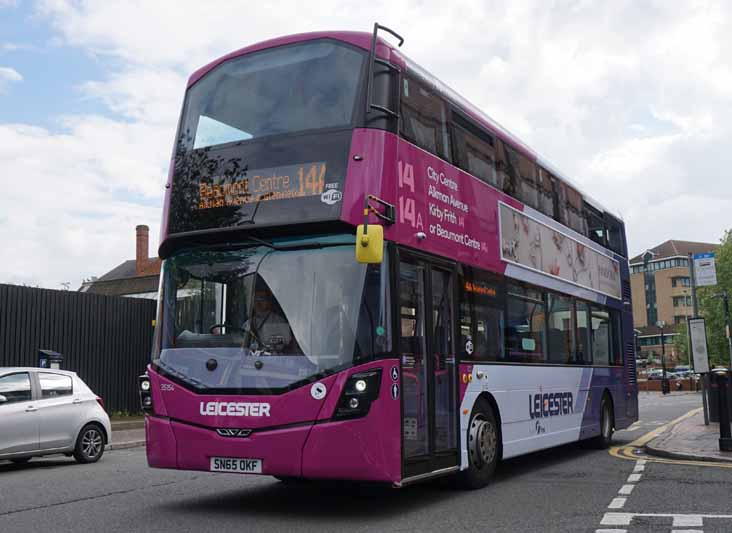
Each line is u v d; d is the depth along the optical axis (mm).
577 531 6961
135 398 23688
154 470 12406
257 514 8023
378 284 7672
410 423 8016
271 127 8219
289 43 8633
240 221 8039
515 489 9789
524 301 11586
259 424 7465
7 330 20344
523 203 12023
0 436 12695
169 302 8305
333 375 7348
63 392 13945
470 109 10602
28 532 7035
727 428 13109
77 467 13305
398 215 8148
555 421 12492
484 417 10070
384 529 7129
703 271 20844
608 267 16297
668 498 8773
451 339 9180
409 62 8945
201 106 8750
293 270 7812
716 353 81125
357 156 7797
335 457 7242
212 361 7816
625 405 16609
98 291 39781
